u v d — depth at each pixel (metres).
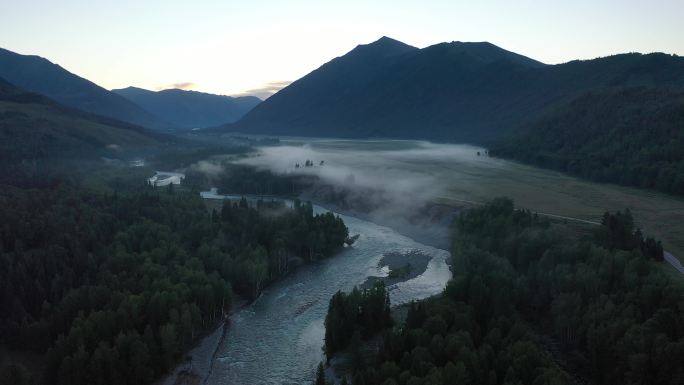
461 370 77.12
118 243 135.25
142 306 104.38
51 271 119.31
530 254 131.00
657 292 94.50
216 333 114.62
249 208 183.00
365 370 84.50
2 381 83.06
